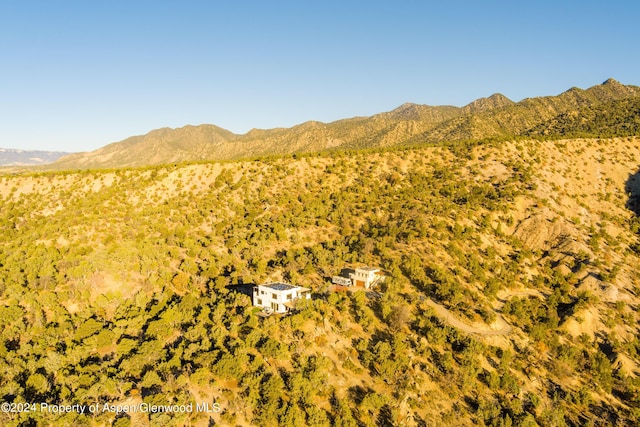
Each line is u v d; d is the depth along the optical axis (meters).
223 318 72.69
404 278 86.81
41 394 55.19
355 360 65.19
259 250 98.94
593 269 102.31
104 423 52.06
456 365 67.00
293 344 65.00
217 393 57.69
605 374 71.81
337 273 89.12
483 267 95.06
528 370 70.25
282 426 53.03
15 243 98.44
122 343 64.25
